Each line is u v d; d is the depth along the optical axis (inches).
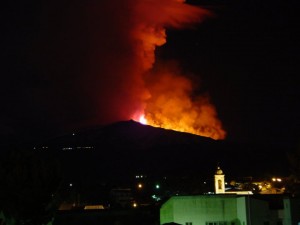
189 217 2861.7
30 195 2178.9
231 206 2933.1
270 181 5423.2
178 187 5989.2
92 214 2701.8
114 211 2741.1
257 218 2807.6
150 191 5733.3
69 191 4530.0
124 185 6594.5
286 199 2773.1
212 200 2913.4
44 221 2255.2
